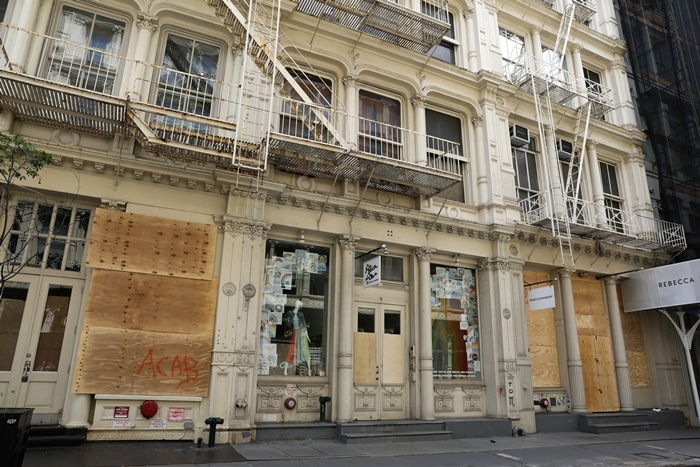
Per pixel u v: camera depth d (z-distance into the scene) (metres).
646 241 15.29
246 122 10.53
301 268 11.50
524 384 12.95
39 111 8.86
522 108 15.68
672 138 18.03
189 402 9.27
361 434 10.27
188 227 9.88
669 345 16.58
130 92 9.88
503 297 13.28
